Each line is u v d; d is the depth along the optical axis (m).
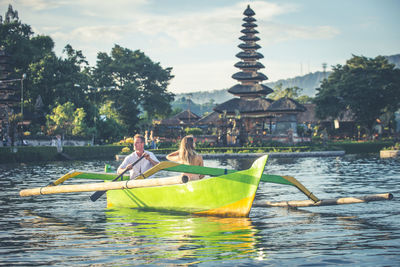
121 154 43.31
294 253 5.88
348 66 80.94
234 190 8.55
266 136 58.12
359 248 6.10
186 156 9.81
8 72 60.06
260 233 7.16
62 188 9.65
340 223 7.89
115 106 87.38
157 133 67.19
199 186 8.92
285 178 9.50
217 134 59.50
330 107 76.94
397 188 13.50
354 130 89.31
